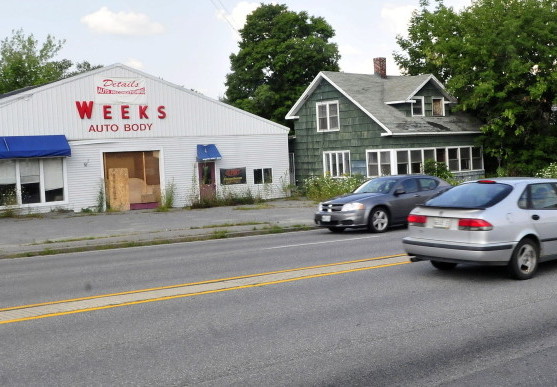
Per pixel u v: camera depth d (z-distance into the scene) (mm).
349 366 5742
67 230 21125
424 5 49531
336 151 37969
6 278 11852
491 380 5344
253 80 51406
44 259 15234
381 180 18531
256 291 9203
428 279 9828
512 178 10469
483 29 37812
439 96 39312
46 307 8602
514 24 35812
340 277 10156
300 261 12242
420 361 5852
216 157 32250
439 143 37031
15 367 5941
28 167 27531
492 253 9273
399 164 34906
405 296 8609
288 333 6867
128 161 30406
